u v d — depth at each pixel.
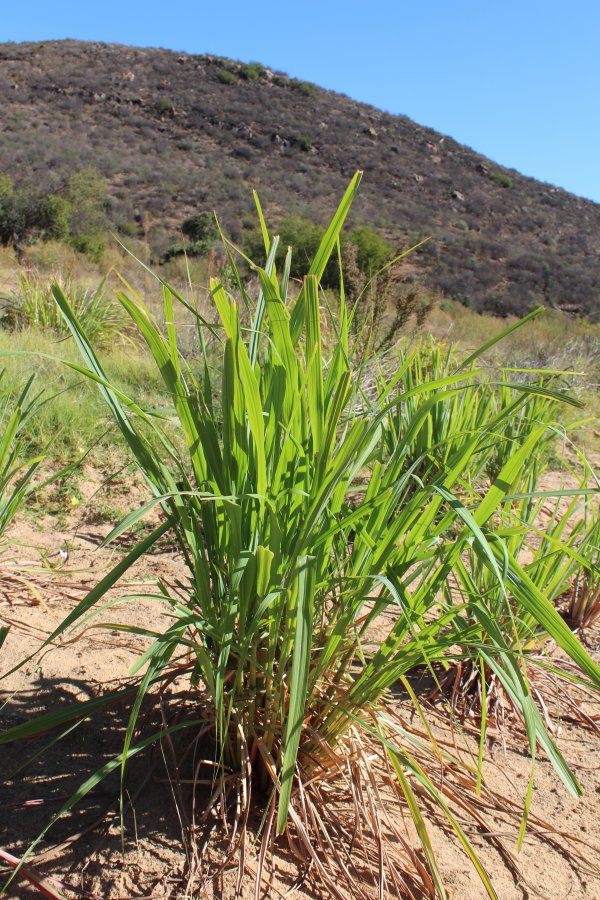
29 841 1.50
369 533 1.57
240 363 1.34
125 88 60.44
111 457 4.10
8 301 7.87
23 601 2.51
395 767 1.50
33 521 3.29
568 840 1.75
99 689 2.02
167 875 1.46
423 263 36.69
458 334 15.34
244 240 19.61
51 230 18.84
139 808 1.62
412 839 1.66
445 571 1.55
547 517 4.07
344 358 1.57
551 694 2.39
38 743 1.79
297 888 1.47
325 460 1.43
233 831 1.54
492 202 54.34
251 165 50.81
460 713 2.22
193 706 1.94
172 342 1.53
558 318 27.81
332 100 68.44
